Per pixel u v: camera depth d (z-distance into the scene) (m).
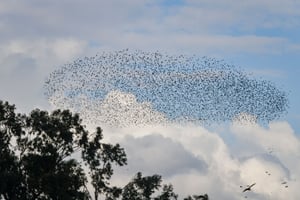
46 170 71.88
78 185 71.12
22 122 72.31
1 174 68.25
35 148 71.62
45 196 70.62
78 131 73.56
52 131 71.56
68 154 72.94
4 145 71.44
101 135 74.56
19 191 70.25
